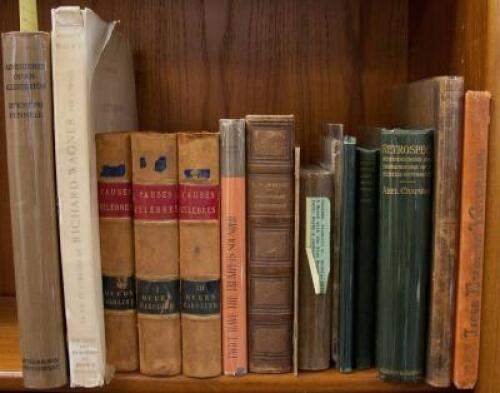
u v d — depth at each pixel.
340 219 0.66
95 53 0.64
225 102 0.91
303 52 0.90
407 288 0.65
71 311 0.64
